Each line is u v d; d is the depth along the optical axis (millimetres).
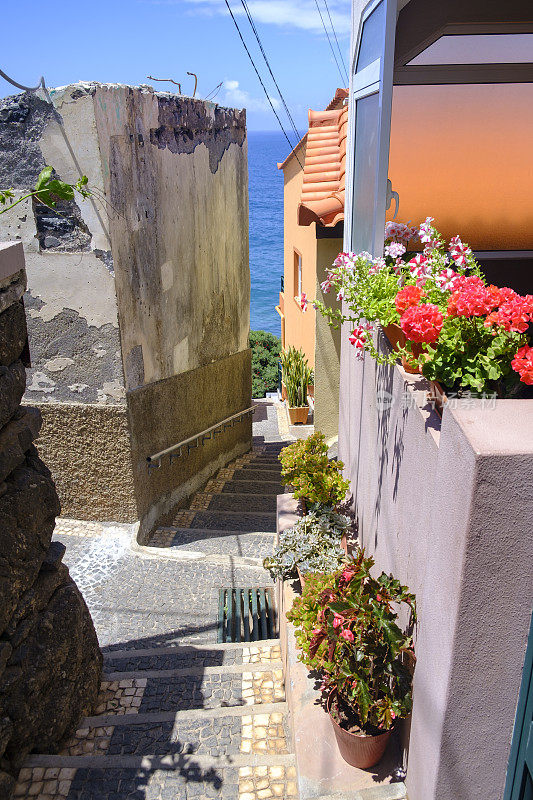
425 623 2242
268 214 124188
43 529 3139
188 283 7430
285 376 11820
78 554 5754
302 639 3162
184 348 7453
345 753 2885
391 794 2656
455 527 1876
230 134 8805
